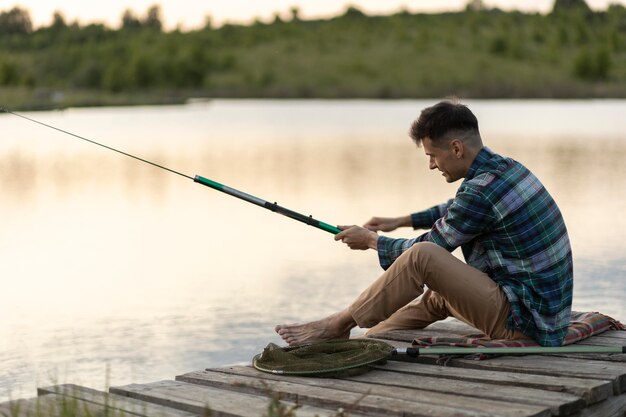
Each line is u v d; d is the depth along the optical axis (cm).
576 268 734
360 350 402
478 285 404
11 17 9544
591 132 2466
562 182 1307
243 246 858
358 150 1980
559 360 391
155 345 556
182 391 367
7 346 554
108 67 7381
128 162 1742
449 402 338
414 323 469
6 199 1210
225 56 8081
